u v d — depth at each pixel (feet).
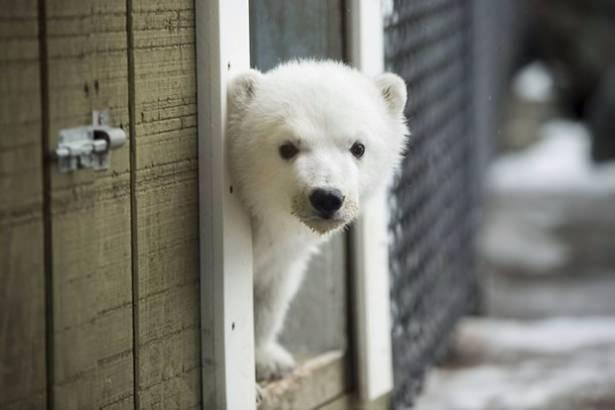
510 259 48.78
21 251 13.01
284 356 19.98
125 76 14.62
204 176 16.22
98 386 14.55
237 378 16.81
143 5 14.85
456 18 34.78
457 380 28.09
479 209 42.42
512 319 40.50
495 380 28.07
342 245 21.30
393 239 24.25
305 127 16.10
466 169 37.68
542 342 31.55
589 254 50.06
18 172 12.87
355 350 21.77
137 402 15.34
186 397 16.37
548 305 42.52
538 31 77.15
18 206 12.91
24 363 13.23
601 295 44.14
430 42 29.14
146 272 15.28
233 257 16.52
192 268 16.25
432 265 30.01
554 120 75.56
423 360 27.96
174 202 15.76
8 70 12.59
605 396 26.53
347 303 21.61
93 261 14.24
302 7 20.52
